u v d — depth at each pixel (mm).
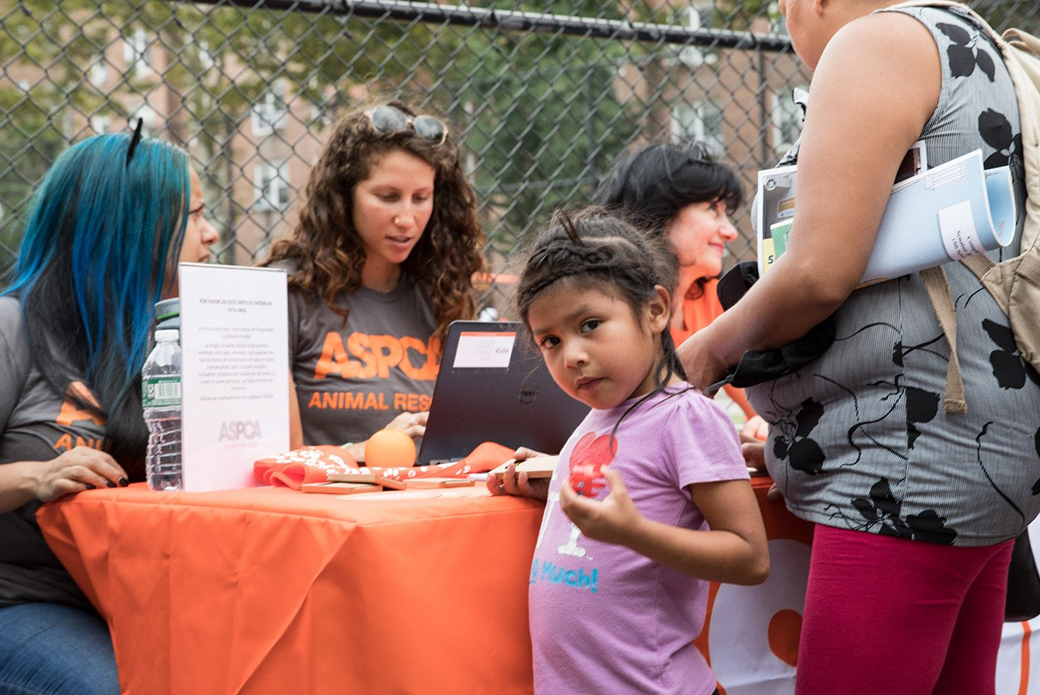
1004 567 1717
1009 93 1525
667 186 2596
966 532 1475
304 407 2436
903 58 1467
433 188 2525
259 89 8492
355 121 2441
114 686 1719
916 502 1475
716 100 6215
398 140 2404
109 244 2006
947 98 1469
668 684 1466
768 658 1833
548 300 1515
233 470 1777
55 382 1958
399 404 2482
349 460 1860
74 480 1799
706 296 2764
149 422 1805
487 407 1987
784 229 1612
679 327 2613
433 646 1420
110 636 1852
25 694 1773
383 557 1377
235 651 1499
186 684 1582
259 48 4324
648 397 1554
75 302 2000
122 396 1958
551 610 1505
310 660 1408
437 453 2008
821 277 1463
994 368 1463
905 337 1482
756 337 1589
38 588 1938
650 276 1547
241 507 1541
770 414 1680
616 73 5070
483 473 1883
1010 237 1440
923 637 1504
